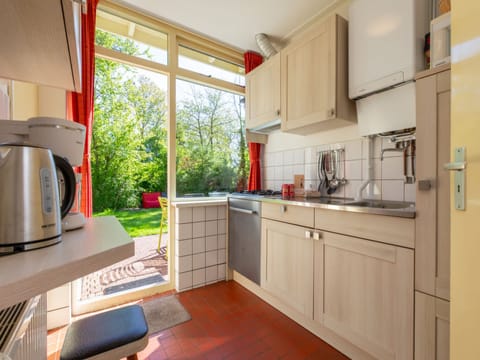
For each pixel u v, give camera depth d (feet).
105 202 9.82
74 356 2.38
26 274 1.23
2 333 1.51
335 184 6.43
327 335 4.83
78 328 2.83
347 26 5.44
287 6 6.37
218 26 7.20
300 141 7.53
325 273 4.61
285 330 5.23
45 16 1.82
